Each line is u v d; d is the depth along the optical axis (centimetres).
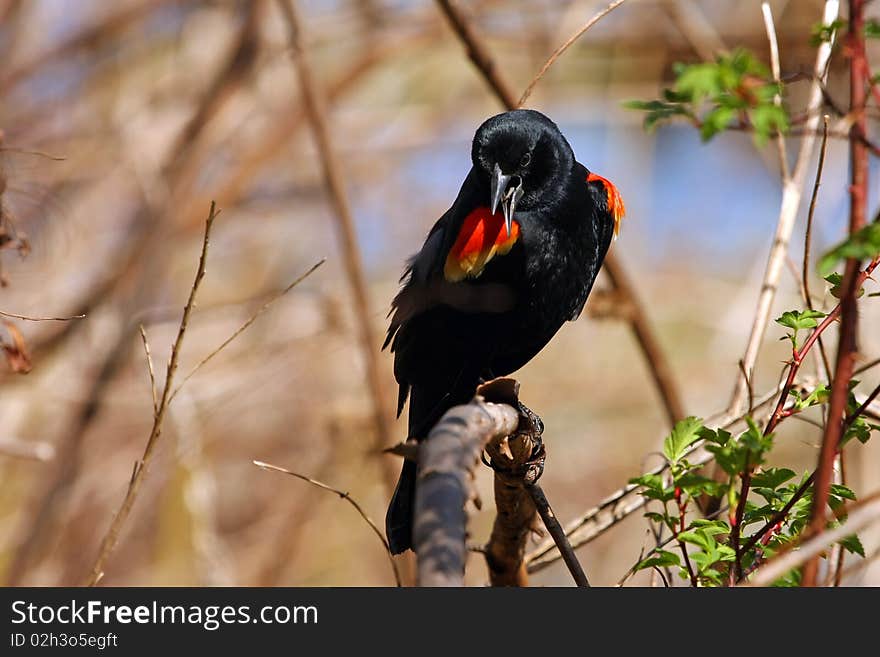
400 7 1669
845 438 488
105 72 1706
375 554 1531
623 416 1614
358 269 1115
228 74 1519
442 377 845
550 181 797
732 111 400
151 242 1448
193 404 1298
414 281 852
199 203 1614
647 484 493
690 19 1266
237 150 1658
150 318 1362
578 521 689
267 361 1331
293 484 1573
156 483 1451
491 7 1557
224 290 1666
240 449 1598
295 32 1176
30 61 1645
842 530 376
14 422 1335
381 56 1703
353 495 1505
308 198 1728
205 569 1233
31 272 870
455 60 1792
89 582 533
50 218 879
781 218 720
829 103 454
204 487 1270
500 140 775
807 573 418
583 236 823
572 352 1666
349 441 1430
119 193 1583
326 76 1722
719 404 1512
